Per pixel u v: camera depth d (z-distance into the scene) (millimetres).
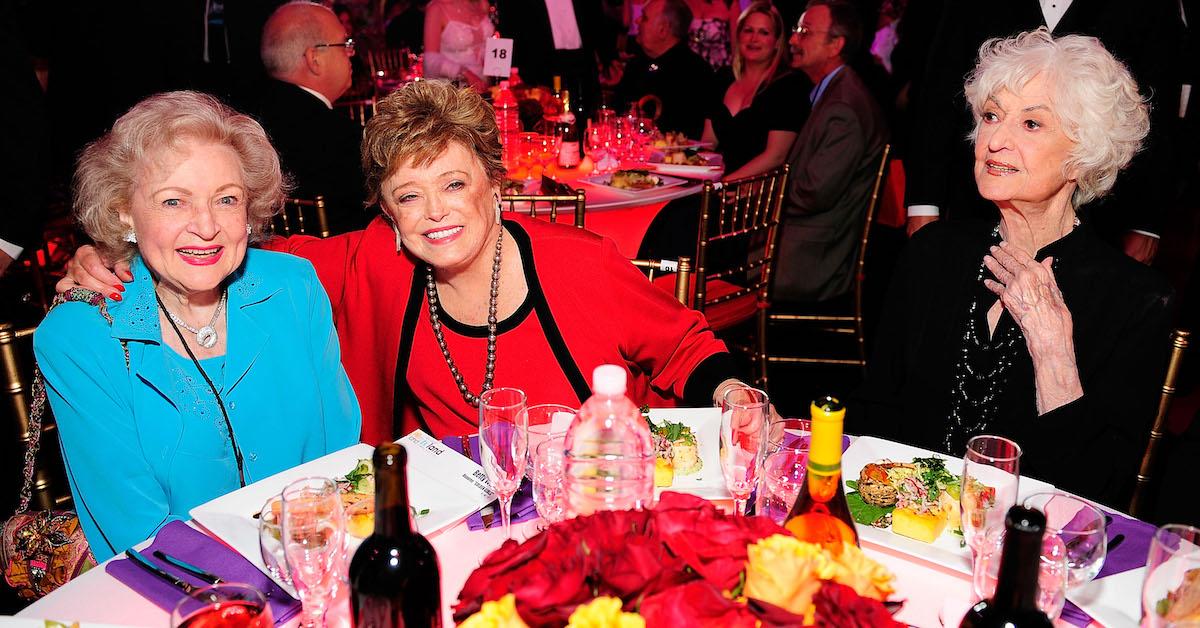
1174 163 2969
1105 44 2826
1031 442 1824
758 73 5254
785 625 753
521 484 1476
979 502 1126
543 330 1952
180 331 1731
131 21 3957
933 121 3197
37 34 4637
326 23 3662
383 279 1970
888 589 864
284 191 1917
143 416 1655
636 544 813
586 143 4227
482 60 5305
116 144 1591
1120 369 1821
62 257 3949
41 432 1881
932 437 1985
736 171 4375
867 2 5500
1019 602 861
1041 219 1900
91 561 1618
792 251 4277
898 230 5668
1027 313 1793
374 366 2076
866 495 1406
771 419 1634
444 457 1551
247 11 4578
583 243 1975
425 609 1011
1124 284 1842
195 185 1598
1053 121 1751
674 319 2018
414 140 1693
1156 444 1923
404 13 5855
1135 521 1386
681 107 5719
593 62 5969
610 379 1015
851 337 4633
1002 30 2973
